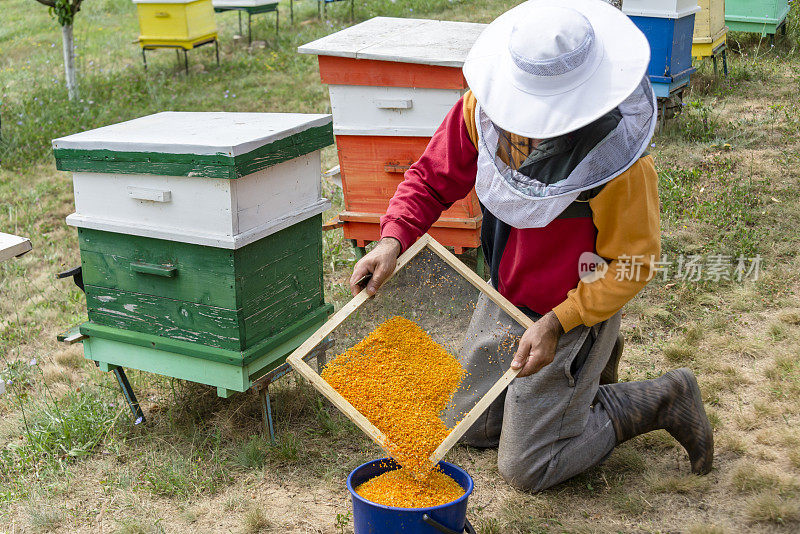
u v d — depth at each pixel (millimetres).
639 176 2053
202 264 2619
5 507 2652
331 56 3836
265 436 2896
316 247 2990
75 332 3039
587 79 1838
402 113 3840
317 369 3172
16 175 6508
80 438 2971
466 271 2223
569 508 2406
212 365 2736
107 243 2807
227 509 2537
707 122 5715
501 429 2689
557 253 2221
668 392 2408
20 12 14258
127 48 11000
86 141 2652
